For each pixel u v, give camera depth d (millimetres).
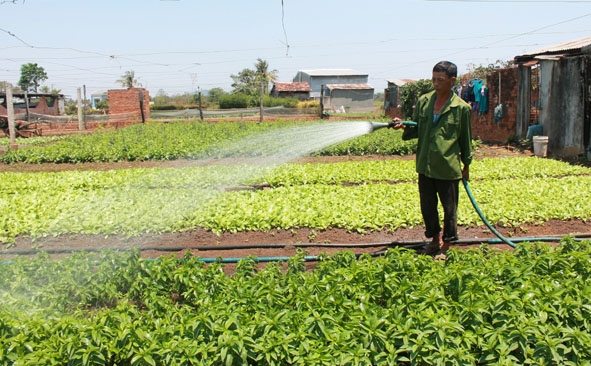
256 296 5445
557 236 8859
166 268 6547
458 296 5402
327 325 4977
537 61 20750
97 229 9789
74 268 6621
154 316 5660
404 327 4695
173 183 13961
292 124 30609
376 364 4570
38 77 76312
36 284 6688
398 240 9039
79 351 4609
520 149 20688
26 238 9625
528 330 4629
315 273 6000
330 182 14047
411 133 8172
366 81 83438
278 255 8625
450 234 7781
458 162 7480
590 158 17516
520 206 10109
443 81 7246
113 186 14094
